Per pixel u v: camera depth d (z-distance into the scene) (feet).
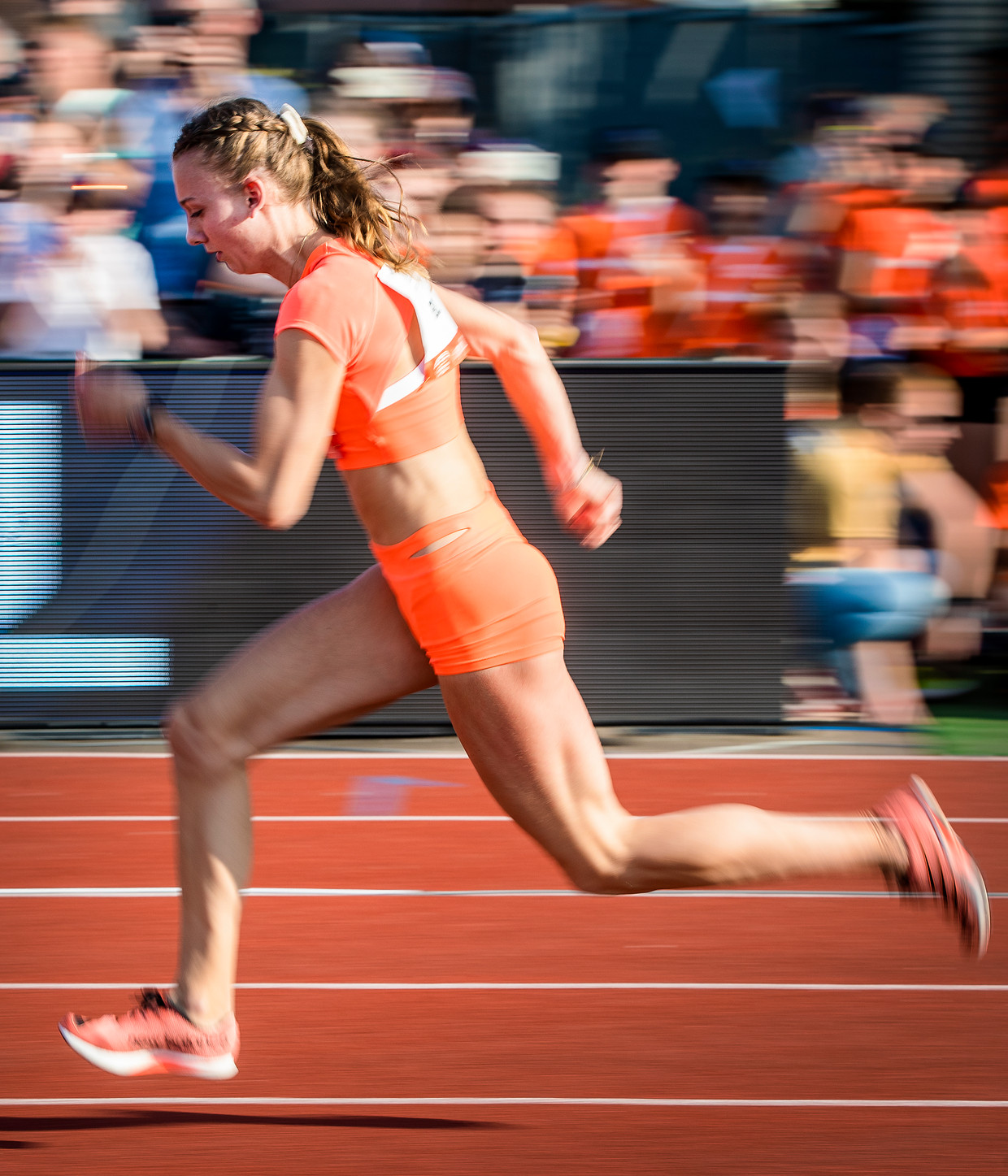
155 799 30.25
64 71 38.68
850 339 38.99
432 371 15.37
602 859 15.76
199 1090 17.81
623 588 34.09
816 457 35.81
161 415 14.76
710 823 15.87
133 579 33.83
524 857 26.68
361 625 15.81
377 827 28.40
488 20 51.39
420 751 33.91
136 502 33.58
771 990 20.83
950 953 22.29
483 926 23.24
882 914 23.94
